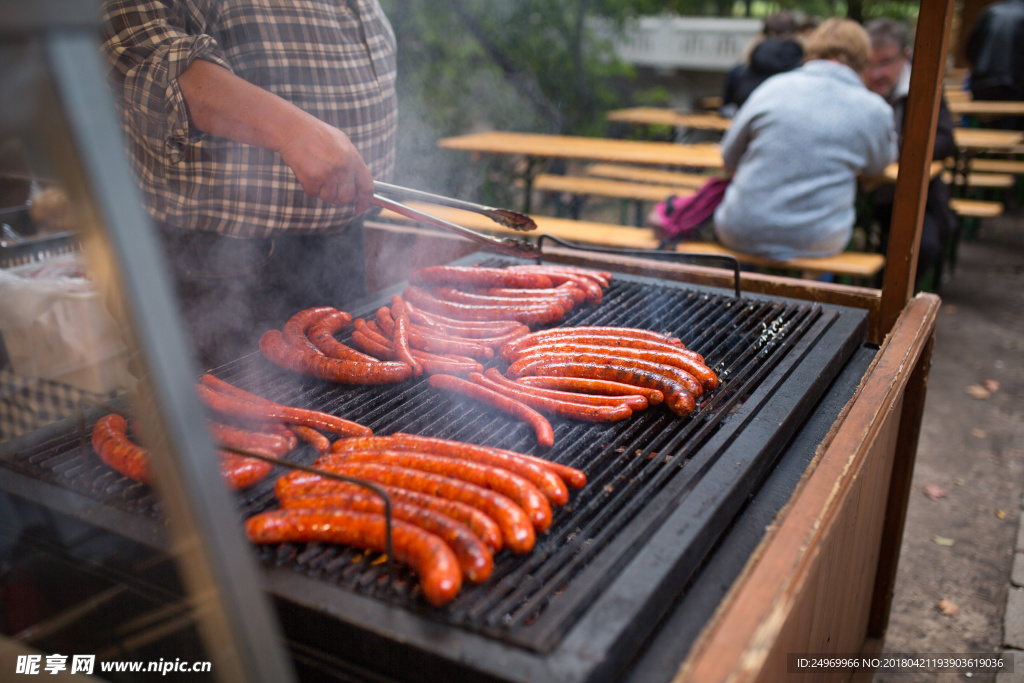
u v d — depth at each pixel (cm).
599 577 111
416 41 848
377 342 196
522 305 216
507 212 184
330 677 113
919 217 215
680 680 90
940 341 508
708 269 263
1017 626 258
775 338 200
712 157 541
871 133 395
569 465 147
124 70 170
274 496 136
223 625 74
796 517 121
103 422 148
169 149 180
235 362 189
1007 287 607
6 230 300
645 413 166
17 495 136
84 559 132
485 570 110
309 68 206
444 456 140
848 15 1033
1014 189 876
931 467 360
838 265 401
